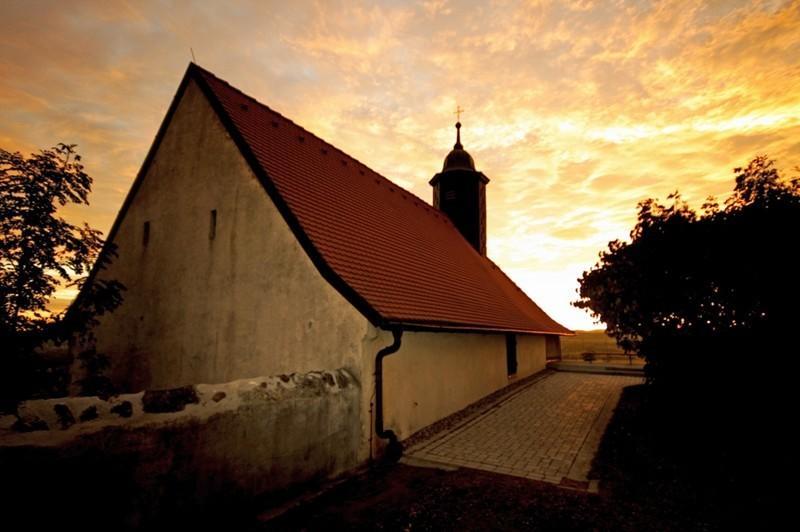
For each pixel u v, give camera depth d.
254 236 8.16
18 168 4.94
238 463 4.63
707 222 9.02
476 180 21.03
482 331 10.14
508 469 6.34
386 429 7.14
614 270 11.80
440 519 4.62
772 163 8.30
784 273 7.59
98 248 5.50
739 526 4.40
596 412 10.47
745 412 7.55
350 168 12.75
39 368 4.54
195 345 8.66
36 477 3.11
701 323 8.80
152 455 3.85
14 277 4.82
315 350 7.10
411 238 12.44
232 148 8.79
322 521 4.55
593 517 4.67
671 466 6.30
